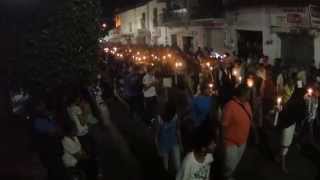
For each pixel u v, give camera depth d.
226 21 30.27
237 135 9.55
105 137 12.70
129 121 17.50
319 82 14.88
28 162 10.57
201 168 7.15
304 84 13.77
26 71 10.12
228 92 12.13
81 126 10.32
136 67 19.80
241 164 12.35
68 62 10.25
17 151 10.77
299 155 13.07
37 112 8.92
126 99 19.38
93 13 10.57
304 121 13.93
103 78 17.53
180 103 11.83
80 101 10.52
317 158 12.73
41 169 10.31
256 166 12.16
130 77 18.81
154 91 17.28
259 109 14.80
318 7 20.77
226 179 9.73
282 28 23.48
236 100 9.62
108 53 32.69
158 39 47.38
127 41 50.97
